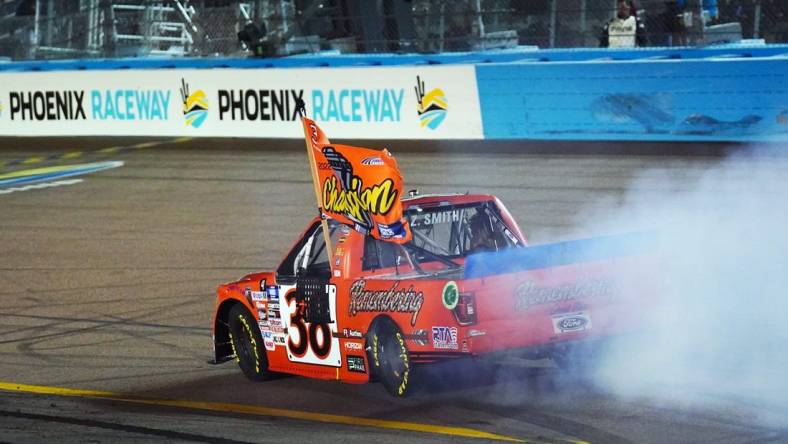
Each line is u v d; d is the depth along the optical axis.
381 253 19.56
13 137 62.50
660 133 41.94
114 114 57.47
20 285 33.06
